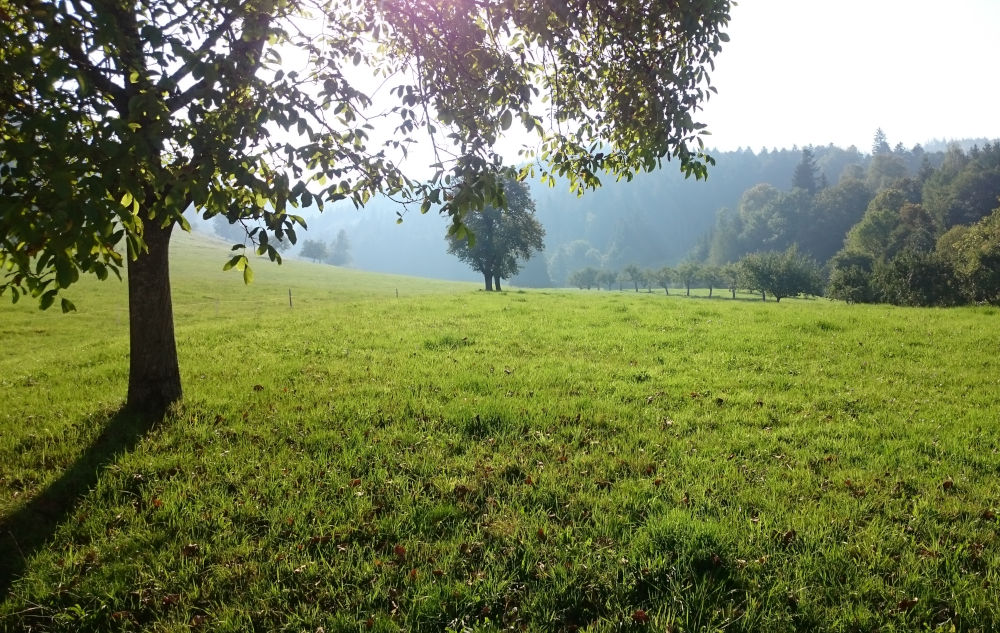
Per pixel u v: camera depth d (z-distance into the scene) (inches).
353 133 235.1
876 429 307.3
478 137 212.5
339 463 258.5
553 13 236.5
